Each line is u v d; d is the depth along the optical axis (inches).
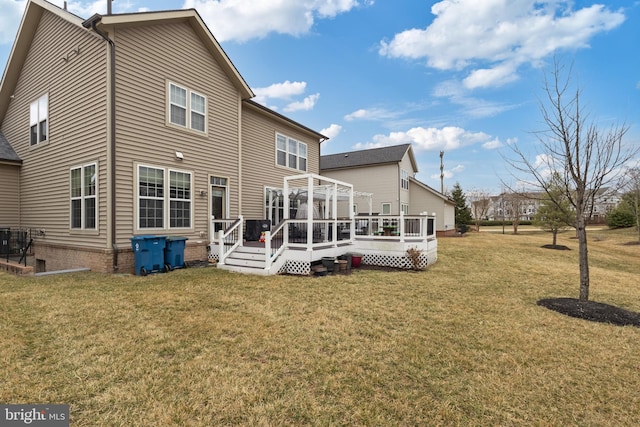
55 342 138.7
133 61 312.8
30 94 405.4
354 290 248.8
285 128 547.2
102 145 299.7
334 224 362.6
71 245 335.3
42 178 383.2
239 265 327.9
